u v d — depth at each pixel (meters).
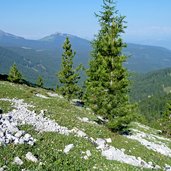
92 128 31.25
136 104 37.88
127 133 42.47
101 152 25.20
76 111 42.28
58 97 58.03
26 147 19.09
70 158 20.52
